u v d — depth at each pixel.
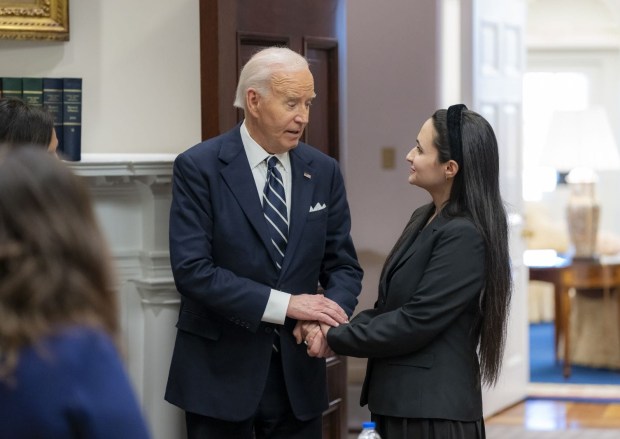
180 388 3.51
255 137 3.49
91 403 1.52
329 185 3.64
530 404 7.26
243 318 3.35
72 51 4.36
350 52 7.02
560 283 8.20
